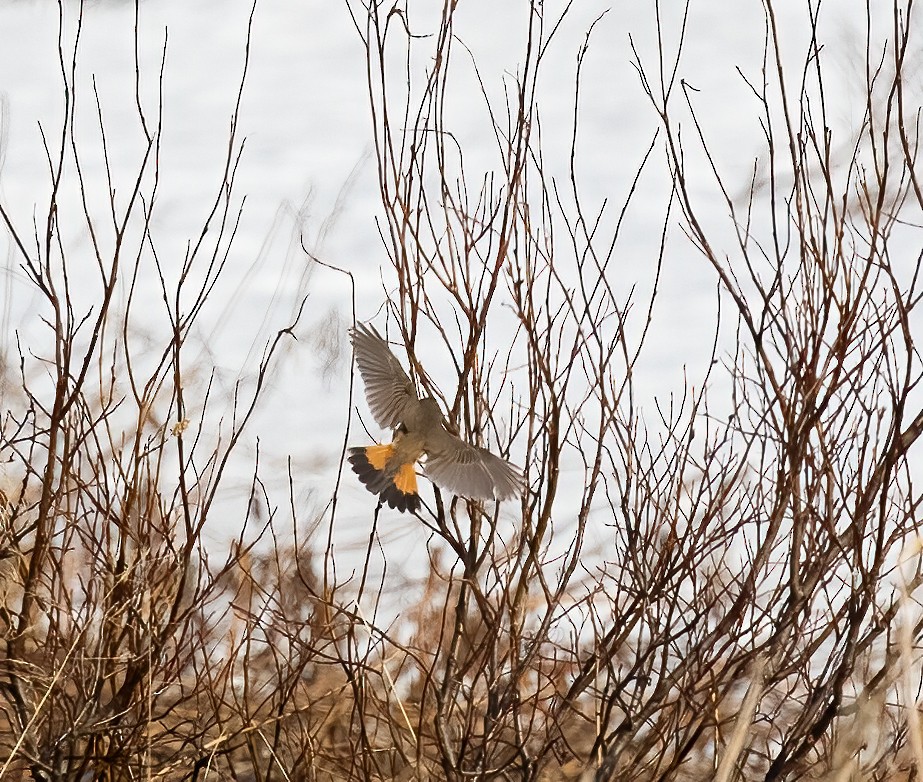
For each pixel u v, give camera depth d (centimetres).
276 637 1080
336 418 1709
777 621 852
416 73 2912
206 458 1519
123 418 1491
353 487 1513
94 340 873
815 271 912
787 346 852
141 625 917
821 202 1797
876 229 838
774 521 844
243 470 1531
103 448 1344
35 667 904
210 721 945
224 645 1082
